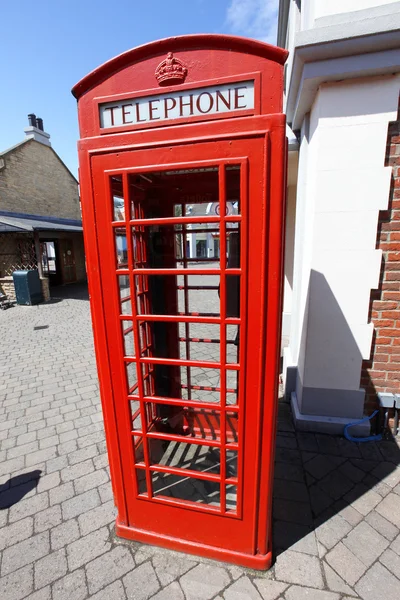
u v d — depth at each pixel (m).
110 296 1.67
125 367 1.77
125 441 1.88
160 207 2.27
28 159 13.85
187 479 2.38
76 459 2.82
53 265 17.91
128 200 1.53
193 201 2.33
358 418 3.00
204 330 6.61
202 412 2.86
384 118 2.47
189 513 1.87
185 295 2.63
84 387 4.27
